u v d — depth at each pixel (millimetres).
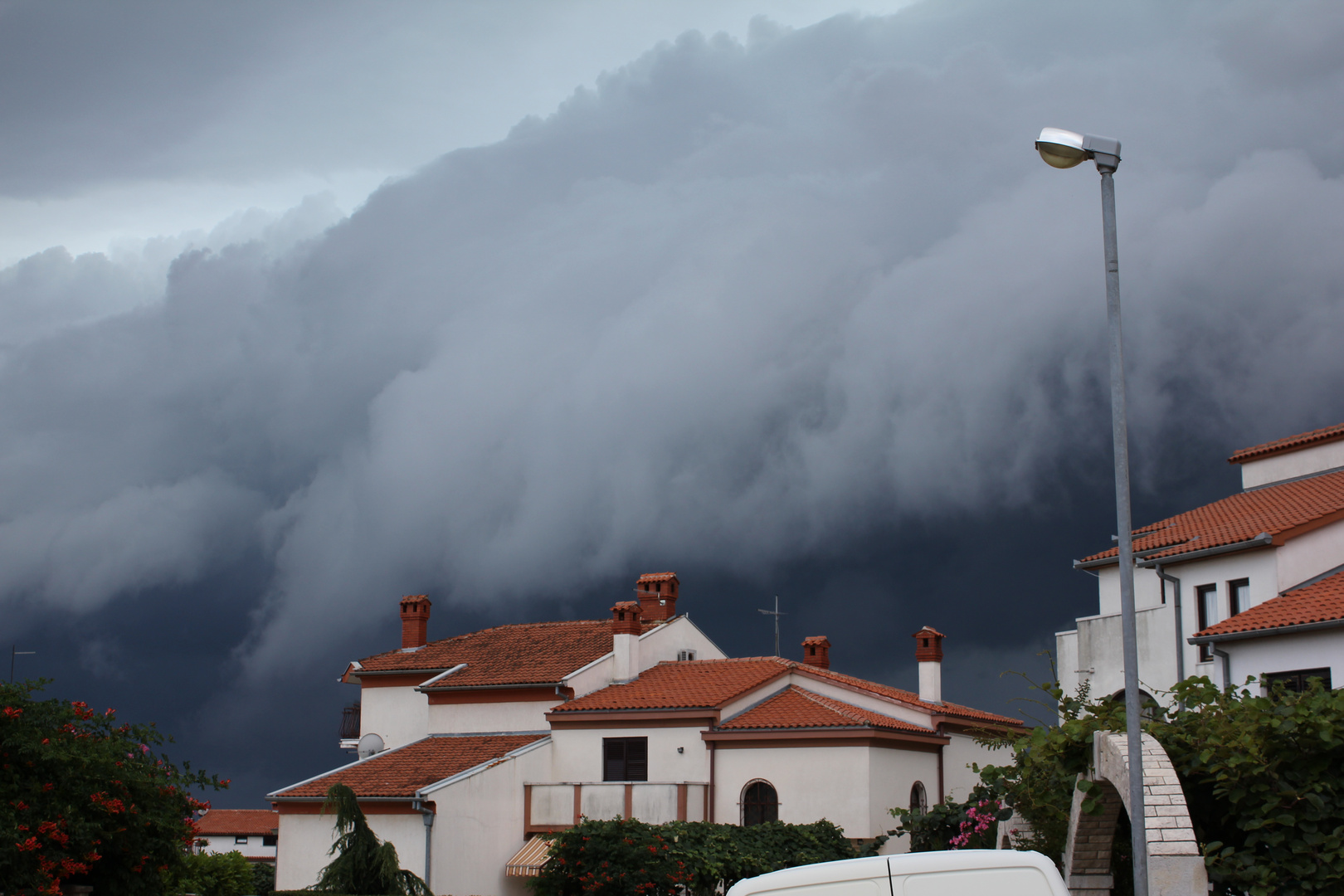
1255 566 37438
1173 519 45625
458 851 45844
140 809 23094
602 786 47562
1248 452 46875
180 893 34406
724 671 52375
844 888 11430
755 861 38688
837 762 45531
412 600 63406
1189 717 17250
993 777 21359
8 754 21422
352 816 42281
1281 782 15664
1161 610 39812
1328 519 37438
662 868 36656
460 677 55281
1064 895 11164
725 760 47344
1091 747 17828
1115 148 17266
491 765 47719
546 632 59438
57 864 20766
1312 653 33312
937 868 11367
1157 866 14531
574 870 37438
